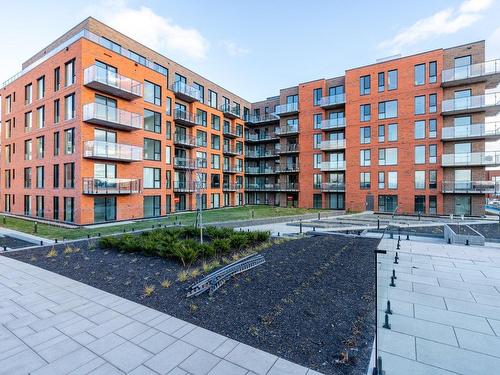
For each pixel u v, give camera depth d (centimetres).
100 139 1756
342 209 2898
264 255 866
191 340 396
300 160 3200
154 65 2441
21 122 2181
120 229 1474
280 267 734
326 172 3022
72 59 1711
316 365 338
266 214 2280
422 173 2430
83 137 1648
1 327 439
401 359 359
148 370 331
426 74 2425
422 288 613
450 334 423
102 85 1670
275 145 3819
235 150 3631
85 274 703
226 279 627
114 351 371
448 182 2322
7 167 2366
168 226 1575
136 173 1959
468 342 402
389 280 656
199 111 2986
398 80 2545
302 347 376
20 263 816
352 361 346
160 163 2195
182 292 571
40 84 2006
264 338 398
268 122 3816
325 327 429
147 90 2106
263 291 569
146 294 564
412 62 2484
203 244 868
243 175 3822
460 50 2305
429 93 2408
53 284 635
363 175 2700
